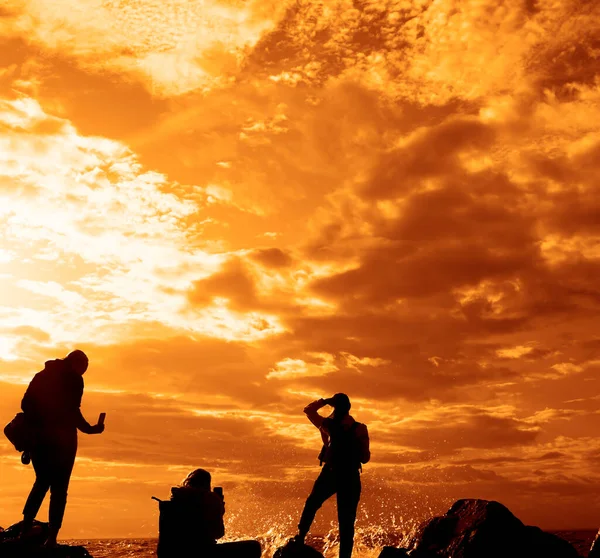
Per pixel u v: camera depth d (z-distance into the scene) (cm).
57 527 906
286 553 902
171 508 891
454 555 987
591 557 980
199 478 953
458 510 1075
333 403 974
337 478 930
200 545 881
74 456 939
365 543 1174
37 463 923
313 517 940
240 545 902
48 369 952
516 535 1010
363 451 938
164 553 880
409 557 995
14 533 942
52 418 927
